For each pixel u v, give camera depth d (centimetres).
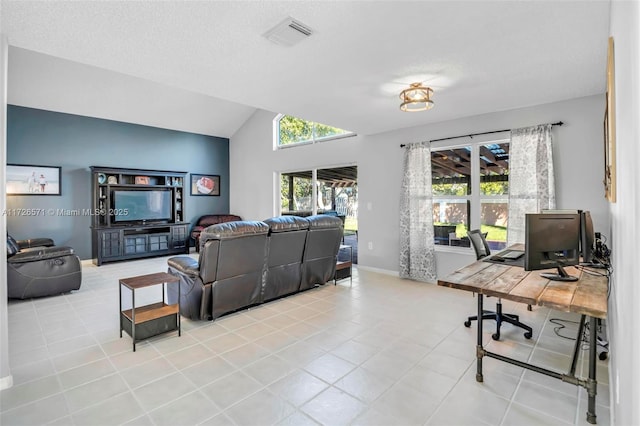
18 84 531
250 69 280
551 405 197
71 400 201
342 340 284
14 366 241
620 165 143
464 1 188
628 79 100
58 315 346
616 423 146
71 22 202
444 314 347
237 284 331
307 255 400
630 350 94
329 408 194
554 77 304
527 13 200
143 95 638
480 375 221
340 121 464
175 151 764
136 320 270
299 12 197
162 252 704
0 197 209
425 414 189
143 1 182
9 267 377
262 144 773
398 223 523
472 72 291
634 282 84
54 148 599
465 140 448
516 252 296
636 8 73
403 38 230
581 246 261
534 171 384
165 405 196
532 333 296
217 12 195
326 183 656
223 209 857
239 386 216
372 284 470
